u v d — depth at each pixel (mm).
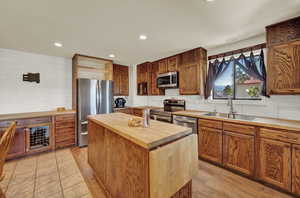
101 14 1746
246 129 2014
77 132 3391
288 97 2180
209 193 1766
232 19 1885
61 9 1636
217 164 2402
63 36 2398
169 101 3930
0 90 2975
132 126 1575
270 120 2072
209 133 2463
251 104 2557
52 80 3584
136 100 5027
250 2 1532
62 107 3572
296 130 1598
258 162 1914
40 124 2926
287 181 1677
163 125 1630
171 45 2879
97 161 1976
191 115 2752
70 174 2205
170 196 1178
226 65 2926
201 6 1596
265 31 2217
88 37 2443
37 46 2881
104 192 1802
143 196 1135
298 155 1598
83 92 3377
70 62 3857
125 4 1548
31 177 2113
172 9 1647
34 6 1574
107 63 4141
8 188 1862
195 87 3080
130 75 5043
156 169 1067
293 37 1870
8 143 1298
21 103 3197
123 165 1394
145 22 1949
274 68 2029
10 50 3064
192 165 1408
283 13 1747
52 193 1782
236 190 1818
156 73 4109
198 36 2439
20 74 3182
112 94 3859
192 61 3127
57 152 3053
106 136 1714
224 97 3018
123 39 2547
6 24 1980
